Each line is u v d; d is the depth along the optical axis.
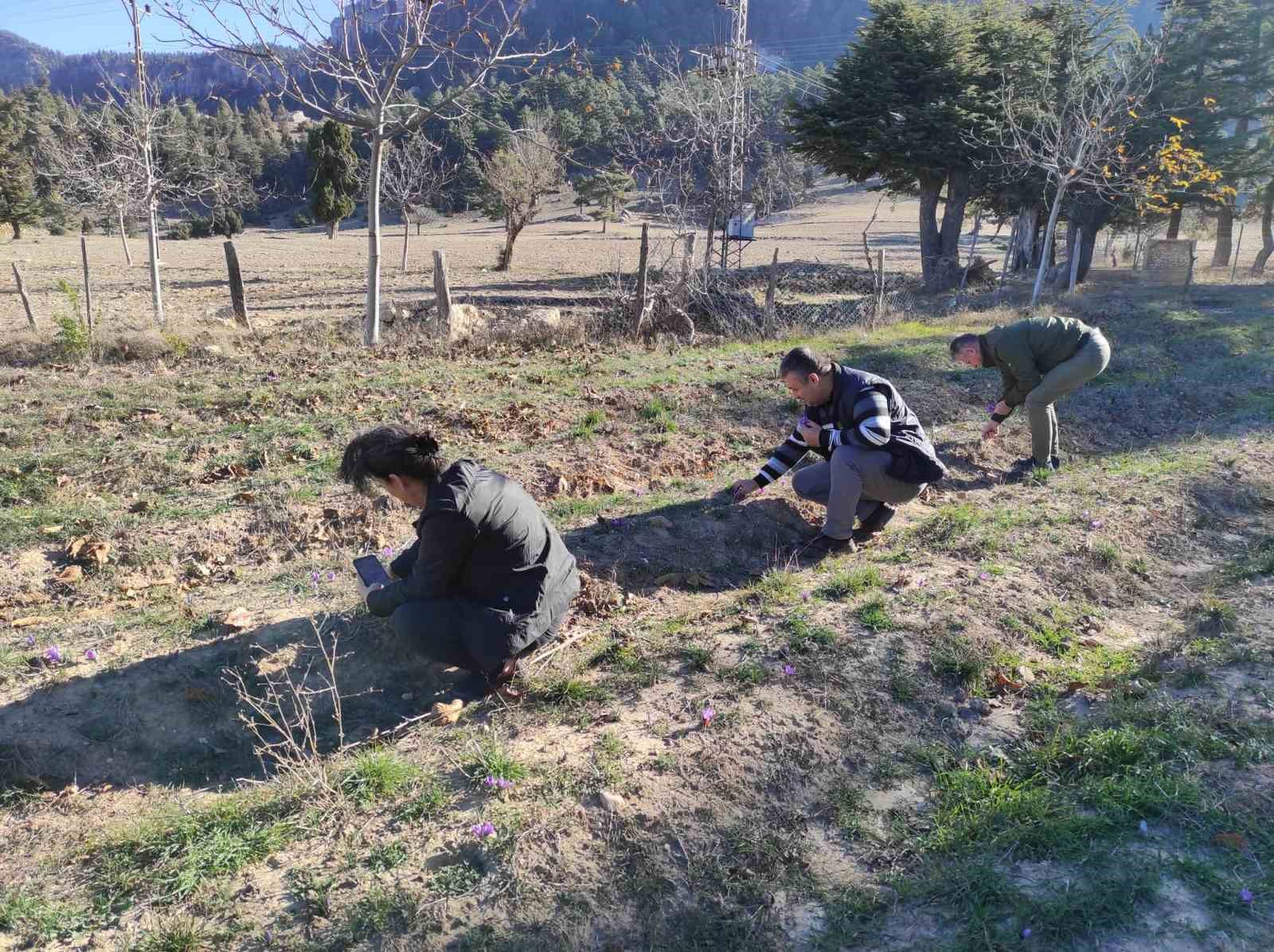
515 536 3.52
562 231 62.88
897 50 24.33
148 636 4.14
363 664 4.04
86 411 7.43
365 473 3.40
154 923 2.57
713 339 12.52
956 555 5.03
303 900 2.61
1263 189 28.64
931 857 2.77
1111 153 19.95
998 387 9.01
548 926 2.51
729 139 19.78
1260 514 5.98
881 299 14.16
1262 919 2.45
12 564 4.79
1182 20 26.02
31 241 54.78
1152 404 8.52
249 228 86.25
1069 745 3.26
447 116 12.03
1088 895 2.54
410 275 28.97
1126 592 4.79
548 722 3.50
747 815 2.96
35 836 3.07
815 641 3.99
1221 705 3.46
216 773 3.49
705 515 5.50
